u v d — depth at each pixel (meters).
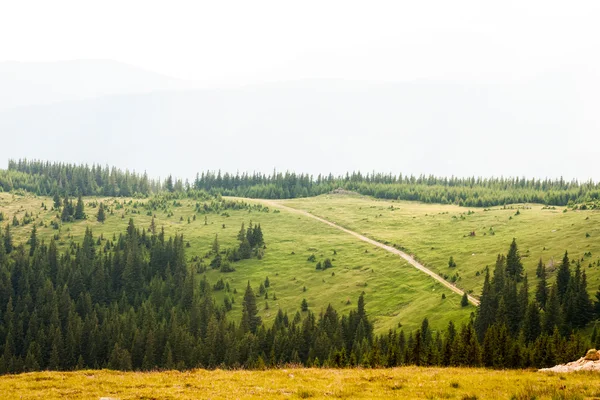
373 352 76.81
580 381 33.50
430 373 40.41
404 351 76.19
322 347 109.19
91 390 33.91
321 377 38.28
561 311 100.38
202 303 161.62
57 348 135.38
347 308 155.12
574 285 110.94
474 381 34.69
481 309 108.75
